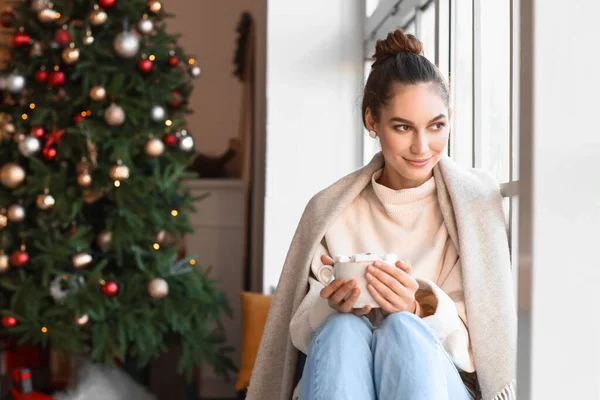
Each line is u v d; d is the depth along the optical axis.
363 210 1.84
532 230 1.17
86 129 3.49
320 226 1.83
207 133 5.39
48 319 3.54
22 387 3.79
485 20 2.12
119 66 3.60
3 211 3.62
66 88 3.61
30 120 3.62
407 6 2.78
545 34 1.17
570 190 1.17
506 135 1.91
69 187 3.54
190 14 5.43
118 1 3.57
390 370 1.43
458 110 2.31
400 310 1.53
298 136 3.38
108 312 3.52
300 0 3.41
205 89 5.41
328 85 3.40
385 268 1.52
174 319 3.58
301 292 1.83
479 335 1.64
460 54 2.31
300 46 3.41
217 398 4.66
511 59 1.81
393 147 1.68
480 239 1.69
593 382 1.18
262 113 4.68
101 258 3.69
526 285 1.19
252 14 5.27
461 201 1.71
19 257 3.51
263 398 1.89
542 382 1.18
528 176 1.18
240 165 5.08
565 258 1.17
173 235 3.72
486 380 1.62
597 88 1.17
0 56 4.54
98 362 3.86
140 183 3.58
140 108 3.59
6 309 3.62
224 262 4.82
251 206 4.79
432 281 1.72
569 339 1.17
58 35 3.50
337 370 1.43
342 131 3.39
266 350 1.89
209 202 4.83
